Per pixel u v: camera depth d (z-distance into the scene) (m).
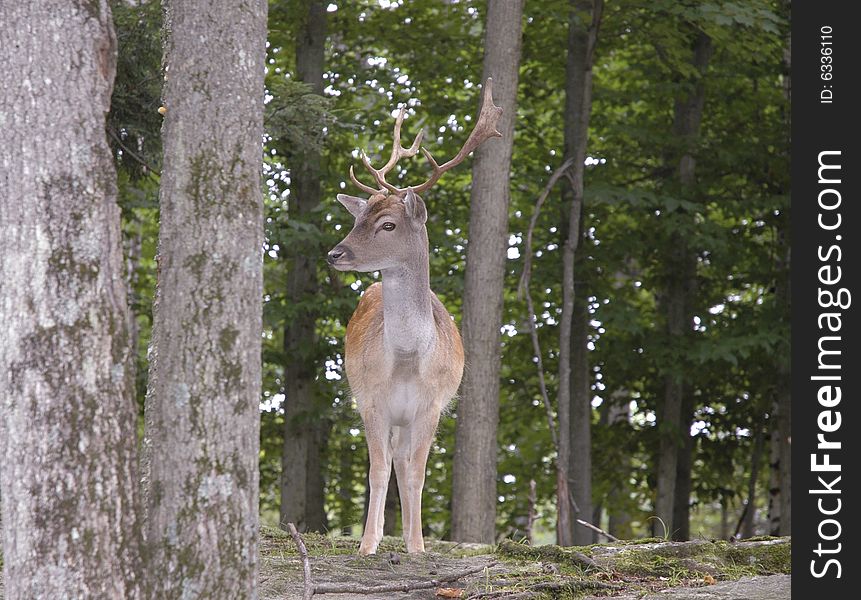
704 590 7.50
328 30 19.61
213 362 5.48
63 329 4.90
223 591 5.38
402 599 7.32
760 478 24.23
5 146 4.98
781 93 20.84
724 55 20.17
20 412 4.85
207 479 5.41
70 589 4.80
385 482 9.09
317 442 19.38
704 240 18.39
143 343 22.56
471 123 20.03
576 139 18.58
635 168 20.94
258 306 5.67
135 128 13.25
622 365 19.45
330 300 18.23
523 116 20.66
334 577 7.92
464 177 19.92
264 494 22.14
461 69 19.77
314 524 19.20
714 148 19.53
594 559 8.47
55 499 4.82
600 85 20.62
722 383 20.77
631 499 22.12
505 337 21.42
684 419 20.80
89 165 5.06
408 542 9.19
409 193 8.70
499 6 14.84
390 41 19.64
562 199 19.30
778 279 19.61
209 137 5.65
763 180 20.11
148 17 12.83
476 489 14.38
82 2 5.13
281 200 19.81
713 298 21.23
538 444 22.56
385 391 9.02
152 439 5.46
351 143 20.48
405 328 8.77
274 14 18.70
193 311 5.49
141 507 5.10
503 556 8.82
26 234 4.93
